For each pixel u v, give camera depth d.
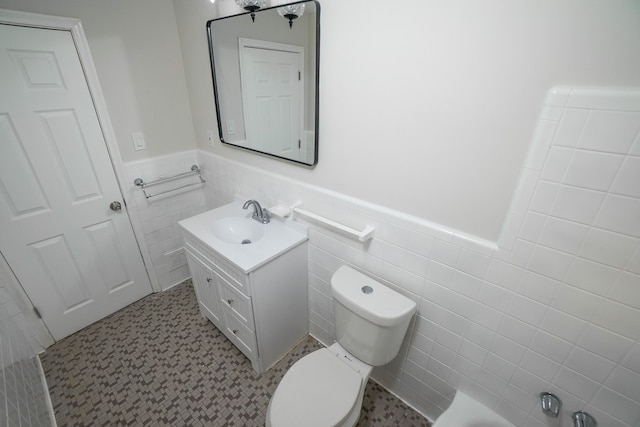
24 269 1.67
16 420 1.09
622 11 0.64
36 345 1.80
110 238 1.98
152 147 2.01
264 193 1.83
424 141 1.05
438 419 1.21
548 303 0.96
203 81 1.88
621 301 0.83
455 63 0.90
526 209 0.91
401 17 0.96
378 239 1.33
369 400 1.60
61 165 1.66
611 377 0.92
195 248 1.71
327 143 1.37
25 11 1.37
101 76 1.67
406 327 1.27
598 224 0.81
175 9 1.82
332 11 1.12
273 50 1.37
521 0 0.75
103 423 1.46
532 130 0.84
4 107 1.42
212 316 1.94
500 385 1.19
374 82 1.10
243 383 1.67
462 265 1.11
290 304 1.72
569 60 0.73
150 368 1.75
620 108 0.70
